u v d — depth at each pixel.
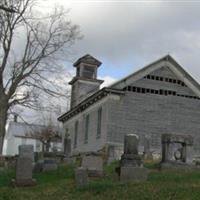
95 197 16.17
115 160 29.12
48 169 24.56
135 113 39.91
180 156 24.97
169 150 24.05
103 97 40.91
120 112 39.56
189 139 25.03
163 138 24.34
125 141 19.39
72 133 49.97
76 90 52.22
